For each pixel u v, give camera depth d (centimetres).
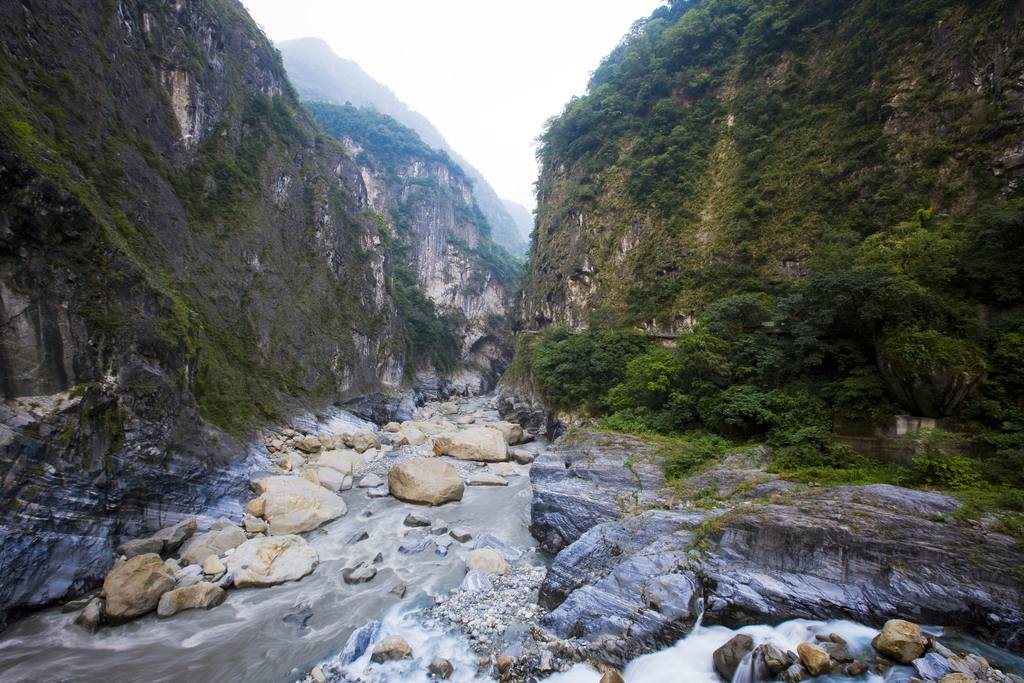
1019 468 1098
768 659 784
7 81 1766
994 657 761
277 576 1223
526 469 2402
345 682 847
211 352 2520
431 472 1908
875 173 2355
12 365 1147
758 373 1831
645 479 1491
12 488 1055
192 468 1583
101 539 1218
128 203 2358
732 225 2919
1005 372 1313
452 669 871
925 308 1441
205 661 915
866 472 1279
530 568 1292
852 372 1535
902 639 769
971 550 875
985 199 1962
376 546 1445
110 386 1366
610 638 920
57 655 918
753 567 991
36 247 1252
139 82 2745
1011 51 2017
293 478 1842
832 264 1855
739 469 1405
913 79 2373
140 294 1573
